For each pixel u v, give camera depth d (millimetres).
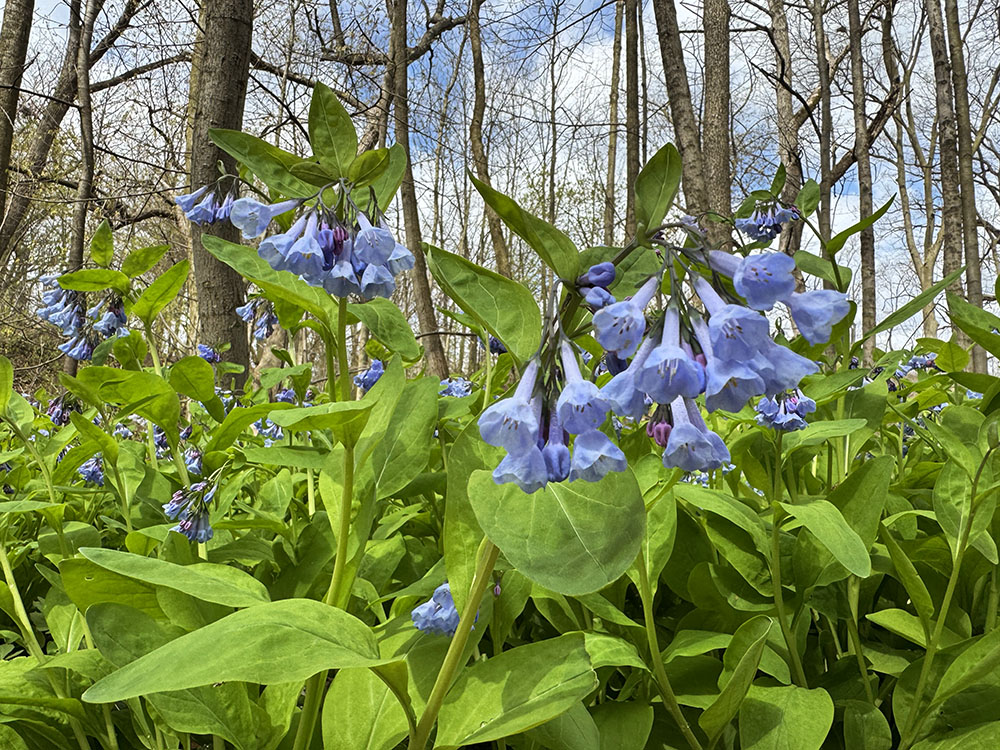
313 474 512
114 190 2781
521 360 239
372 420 294
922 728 300
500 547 211
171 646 206
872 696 333
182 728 256
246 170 424
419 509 490
